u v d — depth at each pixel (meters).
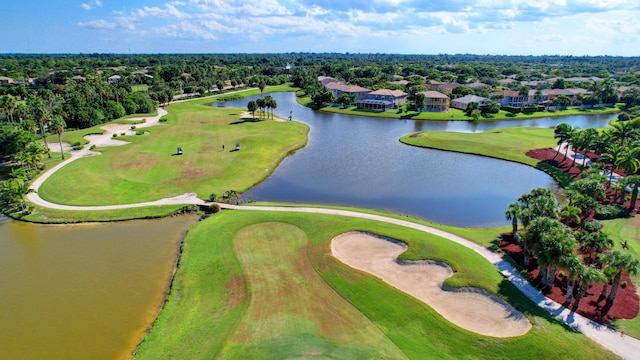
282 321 41.19
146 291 47.62
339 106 196.12
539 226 45.84
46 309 44.44
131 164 93.00
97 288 48.25
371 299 44.50
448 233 60.06
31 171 85.88
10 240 60.44
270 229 61.09
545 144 116.38
